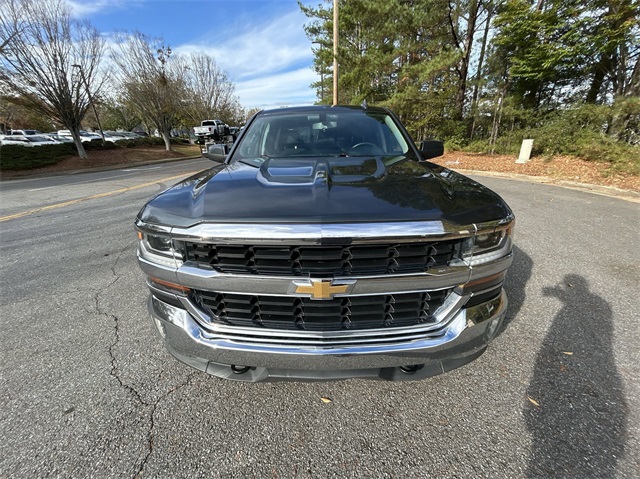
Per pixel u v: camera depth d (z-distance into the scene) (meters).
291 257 1.30
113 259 3.80
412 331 1.41
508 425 1.57
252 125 2.78
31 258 3.87
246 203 1.38
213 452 1.48
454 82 13.30
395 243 1.28
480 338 1.54
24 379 1.93
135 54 21.27
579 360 1.98
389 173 1.73
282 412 1.68
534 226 4.56
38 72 14.62
